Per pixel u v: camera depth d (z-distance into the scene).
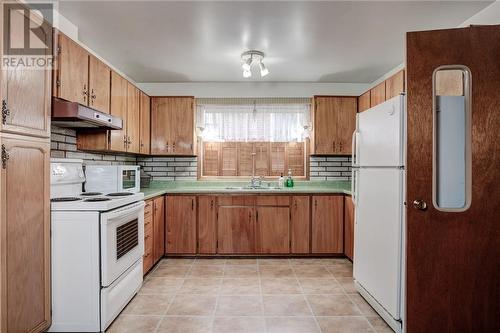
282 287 2.71
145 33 2.59
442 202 1.81
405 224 1.85
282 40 2.73
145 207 2.90
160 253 3.43
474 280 1.78
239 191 3.58
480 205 1.76
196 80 4.00
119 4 2.12
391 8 2.18
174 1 2.09
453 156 1.81
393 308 1.97
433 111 1.78
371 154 2.33
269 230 3.59
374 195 2.27
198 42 2.78
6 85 1.51
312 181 4.11
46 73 1.85
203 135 4.11
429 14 2.27
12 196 1.55
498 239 1.76
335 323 2.09
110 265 1.96
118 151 3.01
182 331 1.97
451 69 1.77
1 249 1.47
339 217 3.61
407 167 1.82
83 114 2.06
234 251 3.58
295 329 2.01
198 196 3.59
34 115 1.73
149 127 3.84
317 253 3.60
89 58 2.39
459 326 1.80
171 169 4.11
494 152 1.74
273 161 4.16
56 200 2.01
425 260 1.81
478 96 1.74
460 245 1.78
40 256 1.77
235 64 3.37
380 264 2.17
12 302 1.55
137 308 2.29
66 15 2.27
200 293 2.58
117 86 2.90
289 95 4.11
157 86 4.11
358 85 4.12
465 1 2.08
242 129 4.10
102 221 1.89
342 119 3.89
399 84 2.78
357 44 2.82
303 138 4.09
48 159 1.86
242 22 2.39
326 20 2.36
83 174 2.62
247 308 2.30
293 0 2.08
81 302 1.88
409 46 1.80
